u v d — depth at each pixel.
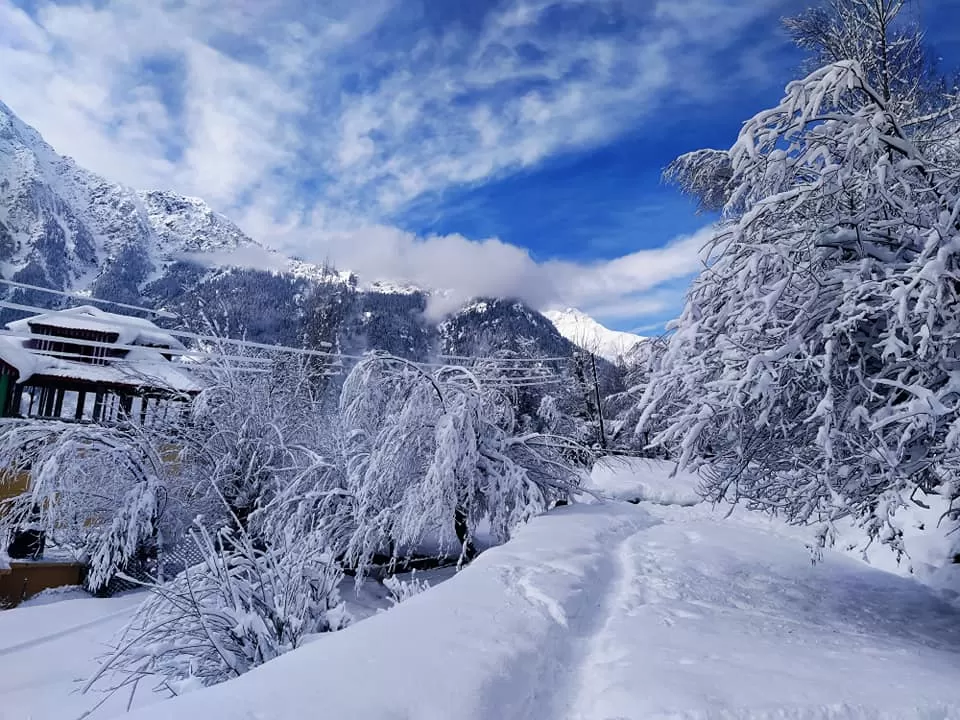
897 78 8.33
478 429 14.78
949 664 5.23
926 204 6.70
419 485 13.34
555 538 10.66
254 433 18.61
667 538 13.16
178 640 6.73
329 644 4.45
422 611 5.53
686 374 6.84
